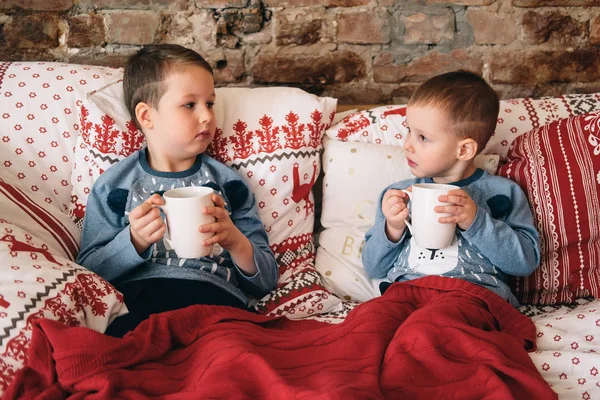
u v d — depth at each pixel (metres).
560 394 1.02
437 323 1.07
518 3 1.77
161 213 1.32
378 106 1.74
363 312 1.15
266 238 1.44
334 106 1.55
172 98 1.33
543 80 1.82
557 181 1.39
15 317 0.97
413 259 1.35
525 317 1.21
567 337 1.16
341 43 1.80
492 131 1.38
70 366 0.94
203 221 1.11
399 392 0.97
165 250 1.32
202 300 1.28
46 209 1.39
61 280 1.07
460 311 1.15
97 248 1.33
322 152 1.59
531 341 1.15
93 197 1.36
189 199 1.09
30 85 1.48
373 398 0.89
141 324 1.07
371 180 1.51
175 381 0.99
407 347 1.04
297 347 1.06
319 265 1.49
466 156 1.34
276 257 1.47
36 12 1.74
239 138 1.49
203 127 1.35
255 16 1.76
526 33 1.79
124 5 1.75
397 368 1.00
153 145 1.39
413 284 1.26
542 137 1.45
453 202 1.18
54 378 0.95
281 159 1.47
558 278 1.38
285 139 1.48
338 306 1.39
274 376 0.91
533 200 1.41
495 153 1.56
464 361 1.03
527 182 1.42
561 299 1.39
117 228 1.35
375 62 1.81
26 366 0.94
